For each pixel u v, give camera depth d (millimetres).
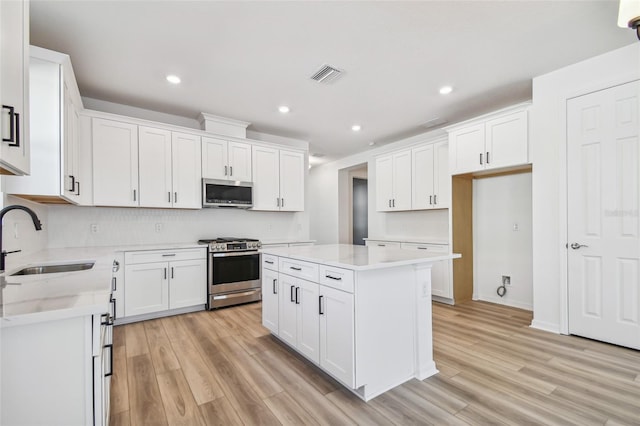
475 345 2629
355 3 1976
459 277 4047
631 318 2492
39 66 1993
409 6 2014
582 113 2754
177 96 3404
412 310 2131
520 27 2244
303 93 3352
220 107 3750
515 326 3111
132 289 3256
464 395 1881
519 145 3201
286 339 2520
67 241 3332
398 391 1939
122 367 2256
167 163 3652
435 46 2484
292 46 2459
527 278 3754
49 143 2012
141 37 2311
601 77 2641
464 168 3748
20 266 1927
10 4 1122
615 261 2574
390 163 5004
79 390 1026
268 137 4918
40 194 1981
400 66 2795
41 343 985
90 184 3166
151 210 3840
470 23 2197
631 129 2494
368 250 2699
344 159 6660
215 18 2105
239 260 3969
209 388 1973
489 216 4129
